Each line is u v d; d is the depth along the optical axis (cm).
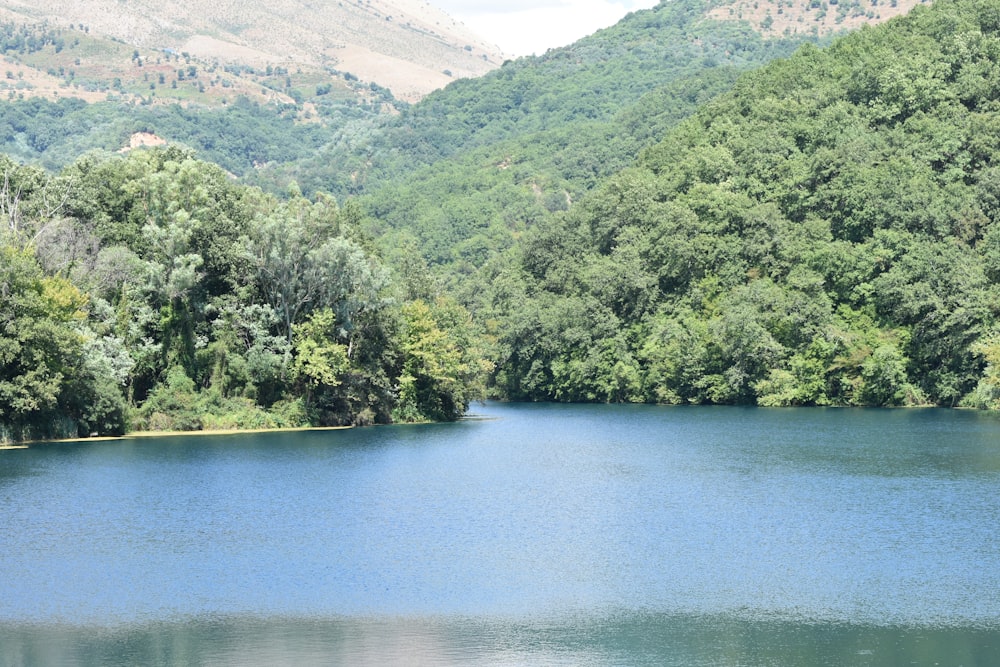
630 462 9819
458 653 4662
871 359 16200
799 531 6731
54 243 11544
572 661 4584
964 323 15350
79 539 6431
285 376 12419
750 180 19738
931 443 11125
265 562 5966
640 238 19925
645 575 5778
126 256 11806
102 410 11031
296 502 7625
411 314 14075
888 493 7981
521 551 6253
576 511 7369
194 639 4806
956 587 5562
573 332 19450
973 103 19612
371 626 4978
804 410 16038
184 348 12150
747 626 5000
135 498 7675
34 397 10225
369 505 7550
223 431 11938
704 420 14525
